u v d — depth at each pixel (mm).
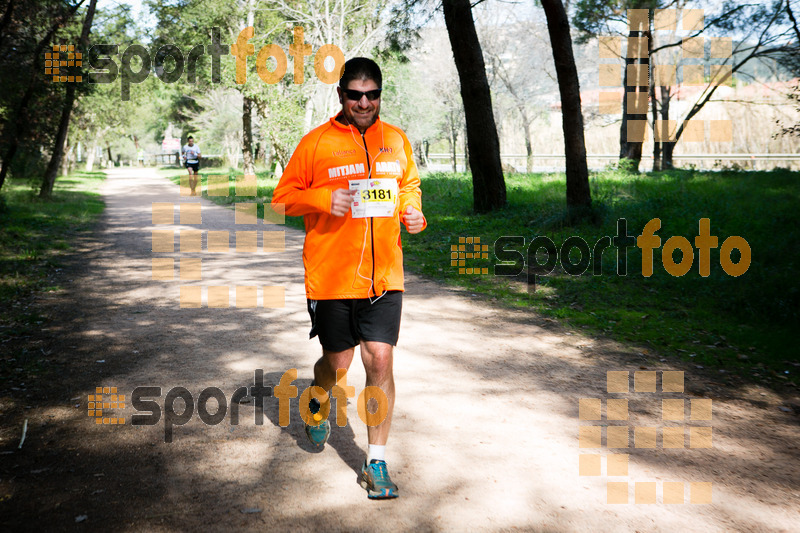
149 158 92562
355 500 3209
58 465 3529
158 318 6703
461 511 3113
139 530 2918
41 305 7203
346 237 3307
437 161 54188
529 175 25672
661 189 16578
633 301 7711
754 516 3107
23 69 15828
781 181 17828
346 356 3490
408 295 8016
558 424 4164
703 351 5820
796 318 6652
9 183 22453
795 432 4117
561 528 2979
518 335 6270
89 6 19984
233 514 3062
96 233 13742
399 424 4141
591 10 23953
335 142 3346
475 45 14812
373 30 25828
